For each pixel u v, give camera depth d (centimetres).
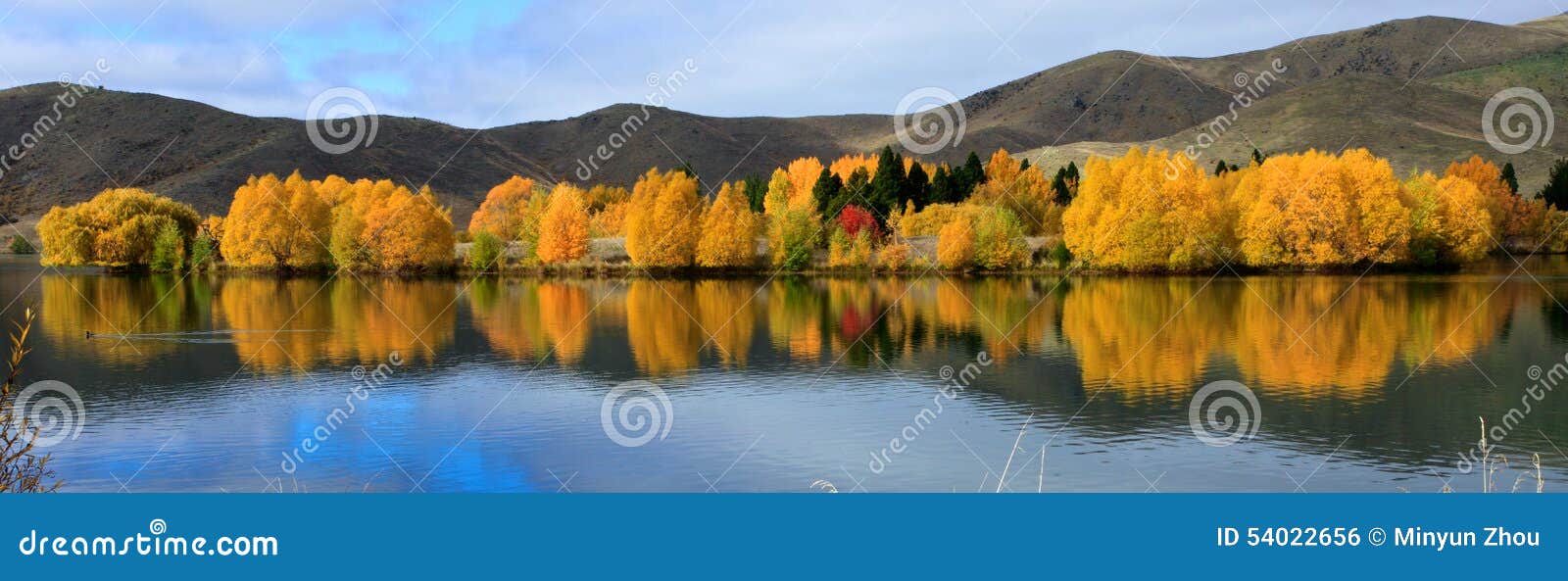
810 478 1744
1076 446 1970
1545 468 1806
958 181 10038
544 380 2745
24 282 6856
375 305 5088
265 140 16438
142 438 2044
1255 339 3553
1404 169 12444
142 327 4066
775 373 2862
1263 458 1877
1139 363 3011
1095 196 7119
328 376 2819
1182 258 6931
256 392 2562
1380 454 1900
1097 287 6053
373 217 7494
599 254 7856
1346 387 2584
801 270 7506
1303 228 6931
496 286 6438
